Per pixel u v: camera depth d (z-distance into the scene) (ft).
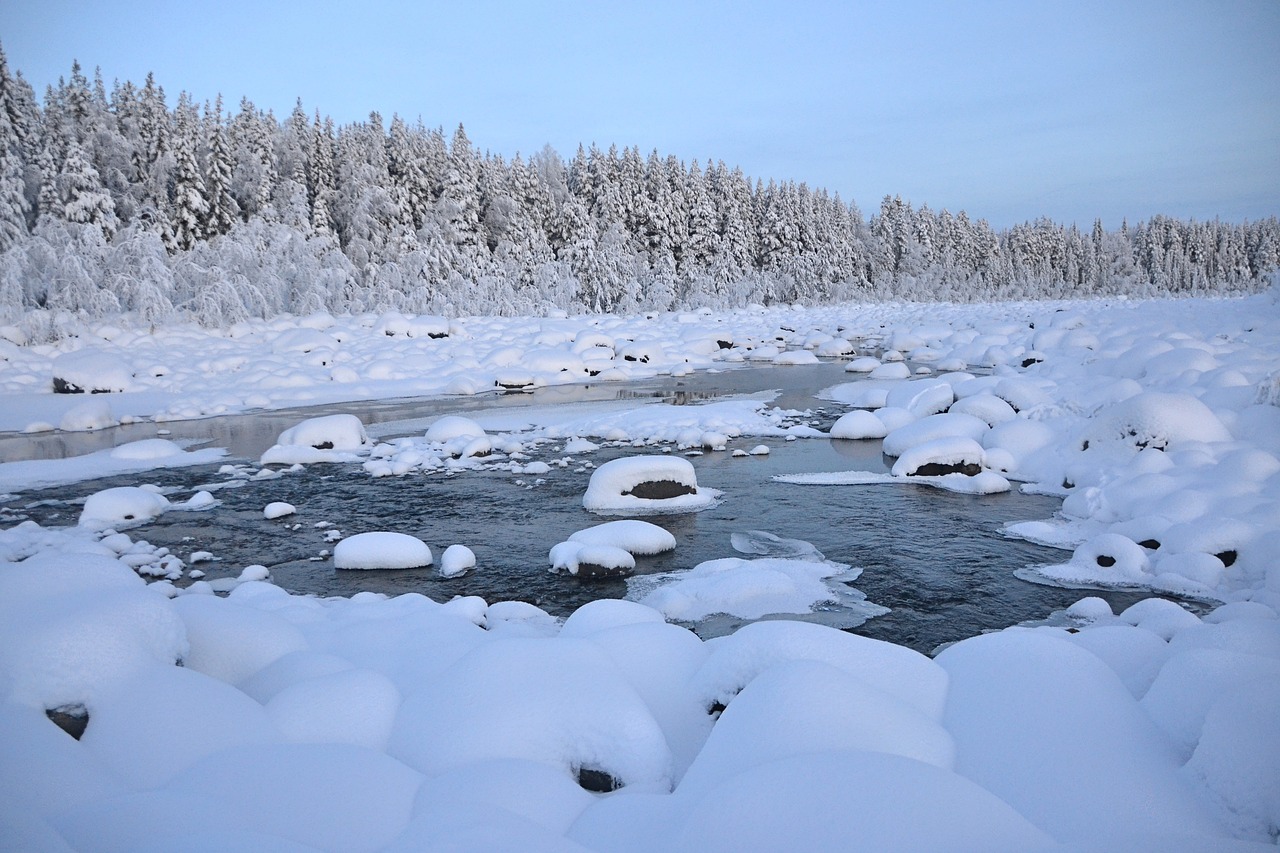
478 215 214.90
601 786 13.37
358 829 10.82
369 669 16.43
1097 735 12.71
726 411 73.20
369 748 13.25
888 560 33.04
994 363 100.12
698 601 28.12
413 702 14.79
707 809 10.12
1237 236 393.29
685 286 239.30
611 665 15.70
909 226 317.83
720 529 38.09
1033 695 13.82
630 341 127.34
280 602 25.96
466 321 157.07
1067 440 47.67
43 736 11.71
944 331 144.15
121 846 9.57
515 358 109.70
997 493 44.16
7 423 71.15
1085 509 38.19
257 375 92.94
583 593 29.89
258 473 51.93
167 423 73.10
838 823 9.41
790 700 12.62
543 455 57.31
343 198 189.26
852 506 41.96
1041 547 34.55
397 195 195.00
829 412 73.72
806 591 29.22
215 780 11.67
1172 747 12.80
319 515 42.06
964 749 13.05
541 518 40.83
